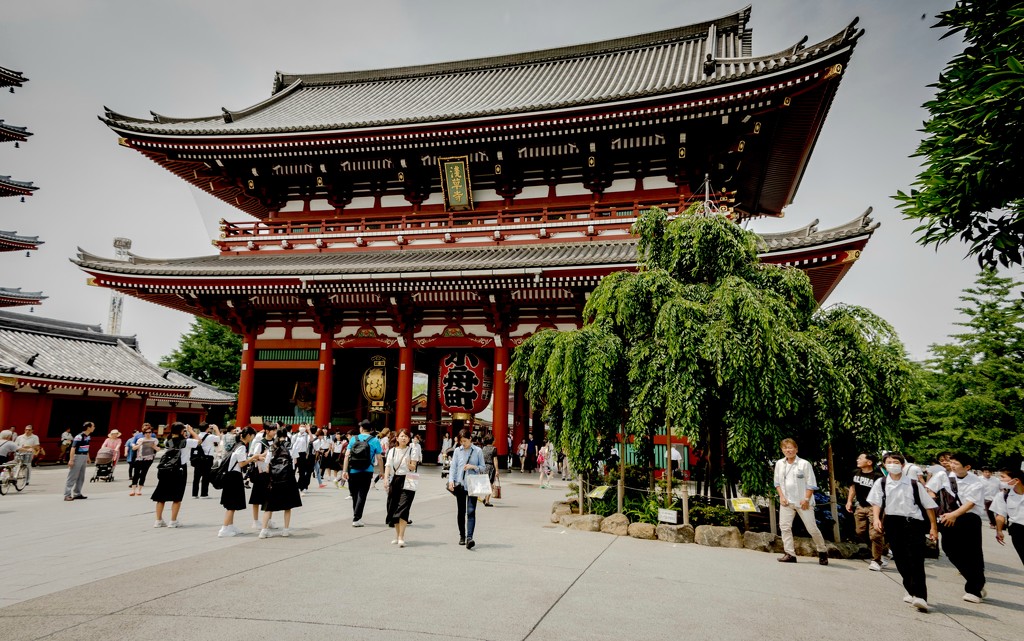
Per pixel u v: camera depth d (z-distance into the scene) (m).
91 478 23.84
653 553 10.45
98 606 6.76
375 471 22.44
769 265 13.62
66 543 10.59
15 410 29.73
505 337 27.34
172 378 46.19
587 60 41.09
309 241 30.78
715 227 12.88
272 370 30.39
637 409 11.80
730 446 11.09
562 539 11.56
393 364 32.69
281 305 29.41
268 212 36.28
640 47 40.16
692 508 12.94
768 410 10.95
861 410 11.52
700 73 31.03
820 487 12.82
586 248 26.23
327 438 21.84
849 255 20.23
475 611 6.78
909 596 7.85
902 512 8.12
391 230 30.81
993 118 7.57
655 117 25.47
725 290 11.55
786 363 10.92
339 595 7.29
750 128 25.52
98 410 34.72
